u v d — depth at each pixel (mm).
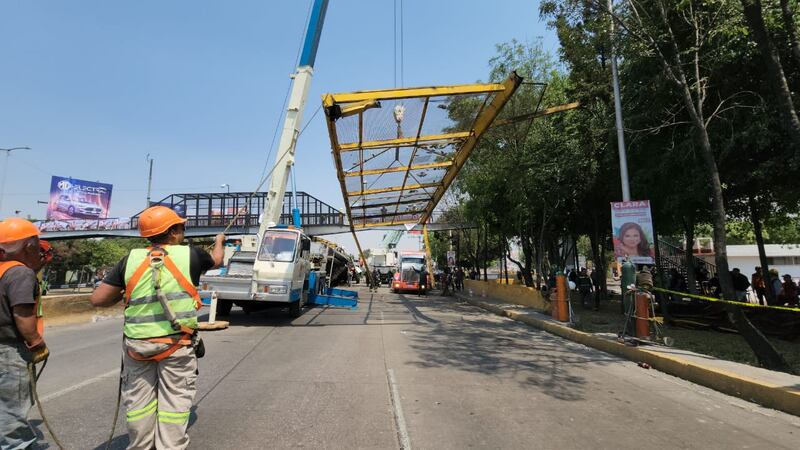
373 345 10195
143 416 3486
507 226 23797
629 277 10078
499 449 4434
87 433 4688
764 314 10945
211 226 55281
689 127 11633
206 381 6844
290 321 14352
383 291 38656
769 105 10000
